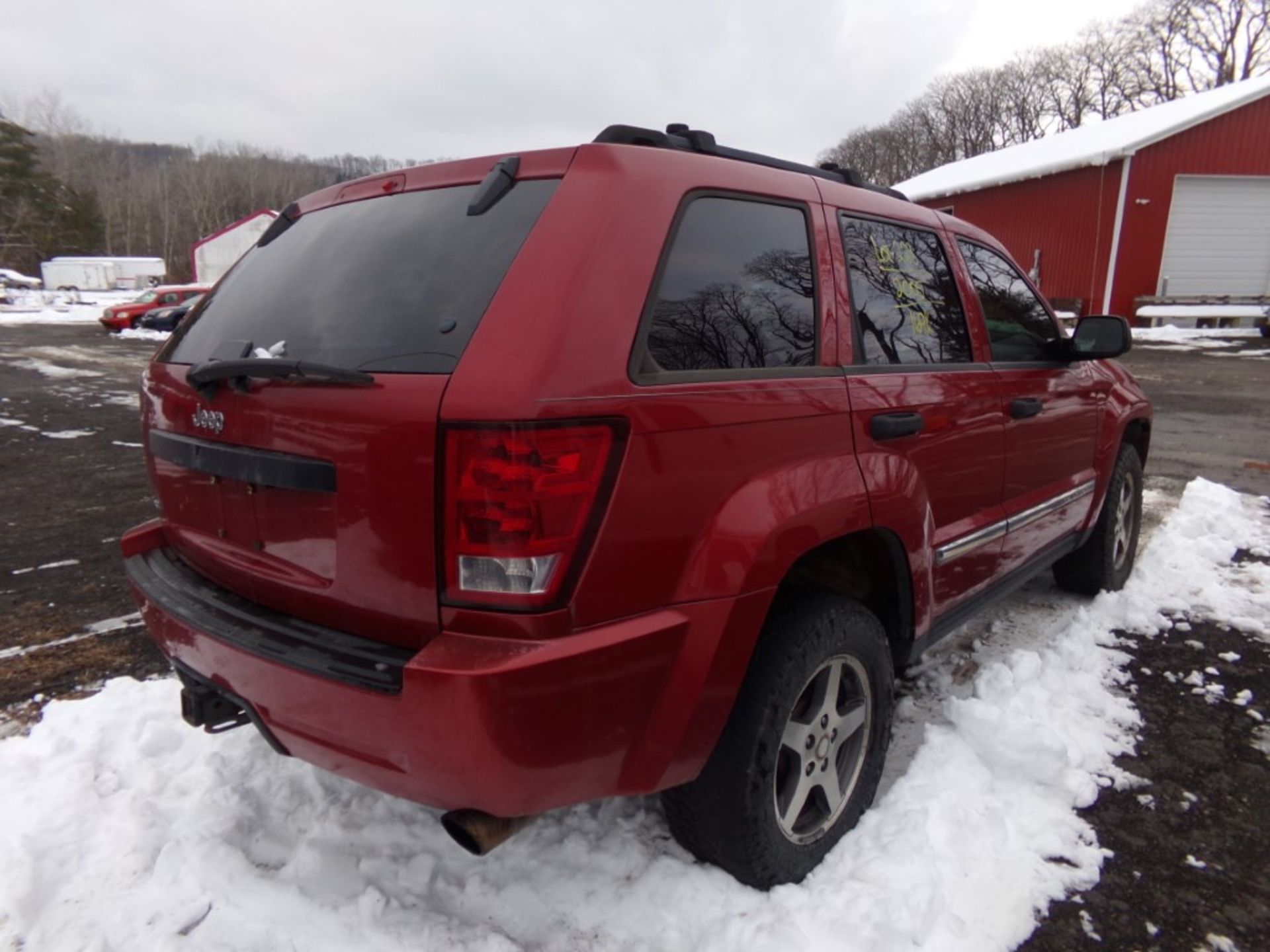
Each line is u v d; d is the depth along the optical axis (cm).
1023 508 313
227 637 193
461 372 163
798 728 216
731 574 185
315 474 180
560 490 160
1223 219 1962
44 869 221
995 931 208
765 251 215
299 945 196
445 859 224
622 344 172
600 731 170
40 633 383
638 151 193
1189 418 942
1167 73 4984
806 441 207
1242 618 392
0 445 838
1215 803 260
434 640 167
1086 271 2011
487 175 199
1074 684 327
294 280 218
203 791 254
